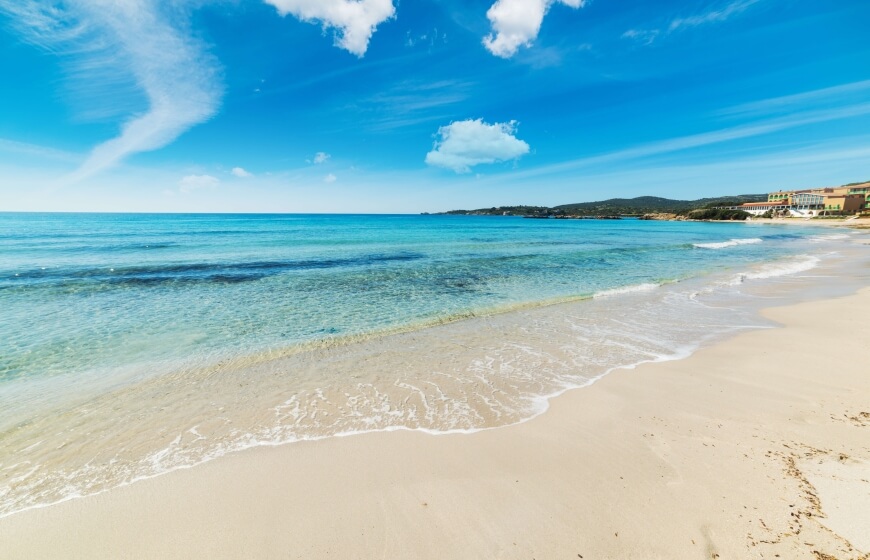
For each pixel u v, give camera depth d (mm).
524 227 76750
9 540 3676
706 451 4754
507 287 16562
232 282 17125
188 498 4199
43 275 18234
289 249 31062
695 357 8266
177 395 6820
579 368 7805
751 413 5707
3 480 4578
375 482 4383
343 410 6199
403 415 6000
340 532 3648
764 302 13516
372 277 18656
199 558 3412
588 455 4801
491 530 3609
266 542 3557
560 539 3467
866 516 3457
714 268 22406
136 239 38531
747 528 3436
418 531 3629
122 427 5770
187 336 10039
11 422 5918
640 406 6094
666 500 3900
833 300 13438
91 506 4117
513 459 4766
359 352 8938
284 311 12523
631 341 9477
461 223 94875
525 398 6516
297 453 5020
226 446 5227
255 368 8023
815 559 3035
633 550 3305
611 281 18031
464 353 8789
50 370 7895
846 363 7504
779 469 4293
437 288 16250
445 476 4469
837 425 5223
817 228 76500
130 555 3477
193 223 77375
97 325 10898
